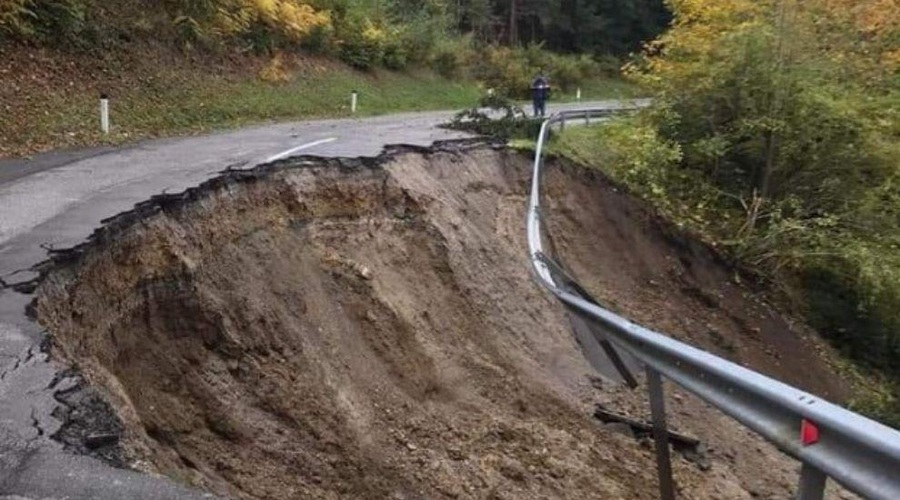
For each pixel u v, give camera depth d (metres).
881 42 21.80
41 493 4.18
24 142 15.24
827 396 17.95
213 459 7.60
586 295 12.49
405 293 12.36
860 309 19.55
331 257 11.77
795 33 20.61
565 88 53.19
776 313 19.72
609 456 10.66
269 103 24.73
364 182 13.38
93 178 11.96
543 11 59.44
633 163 20.80
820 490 3.57
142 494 4.23
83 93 18.36
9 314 6.50
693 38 21.95
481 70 45.50
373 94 32.44
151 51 21.88
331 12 34.09
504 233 16.27
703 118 21.94
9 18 17.45
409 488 8.70
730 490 10.80
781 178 21.14
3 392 5.27
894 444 2.94
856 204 20.23
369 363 10.67
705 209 21.27
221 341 8.98
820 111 20.09
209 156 14.22
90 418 5.12
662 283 19.00
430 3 47.00
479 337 12.80
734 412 4.24
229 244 10.40
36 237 8.23
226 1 26.09
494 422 10.65
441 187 15.48
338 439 8.89
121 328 8.14
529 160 19.17
